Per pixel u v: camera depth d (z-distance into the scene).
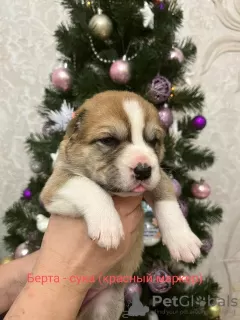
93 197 0.44
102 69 0.70
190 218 0.75
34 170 0.74
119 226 0.42
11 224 0.84
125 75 0.64
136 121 0.48
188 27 0.94
